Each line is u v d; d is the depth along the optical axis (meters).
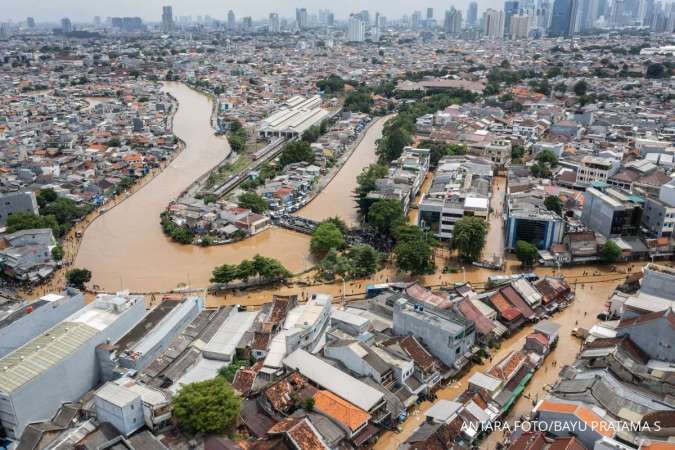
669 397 90.56
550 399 92.38
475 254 158.25
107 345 104.12
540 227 161.25
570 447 77.38
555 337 116.25
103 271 161.62
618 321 120.44
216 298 142.88
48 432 88.06
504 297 126.12
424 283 148.25
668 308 107.00
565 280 145.38
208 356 109.56
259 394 97.00
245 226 186.12
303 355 104.81
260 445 81.62
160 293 146.38
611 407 86.69
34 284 151.38
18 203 183.75
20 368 93.38
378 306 125.31
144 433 85.81
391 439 91.06
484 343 113.88
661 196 168.00
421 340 109.31
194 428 86.31
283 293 145.12
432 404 99.75
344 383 96.50
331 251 159.00
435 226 176.38
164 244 181.75
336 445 85.12
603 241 161.25
